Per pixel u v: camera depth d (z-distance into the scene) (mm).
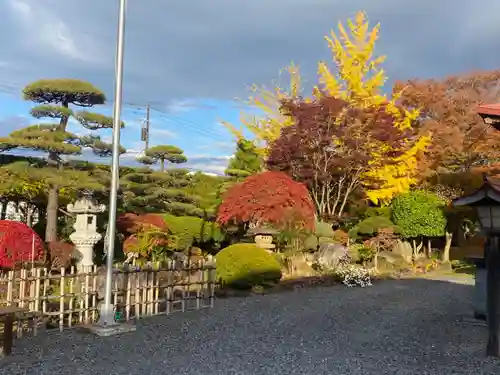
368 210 19281
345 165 16625
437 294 10516
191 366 4902
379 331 6750
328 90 19812
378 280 13336
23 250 8469
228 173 19359
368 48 19828
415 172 19922
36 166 13898
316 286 11641
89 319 6820
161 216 15242
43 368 4719
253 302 9172
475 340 6207
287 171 17266
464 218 18922
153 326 6812
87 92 12953
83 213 10789
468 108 21766
